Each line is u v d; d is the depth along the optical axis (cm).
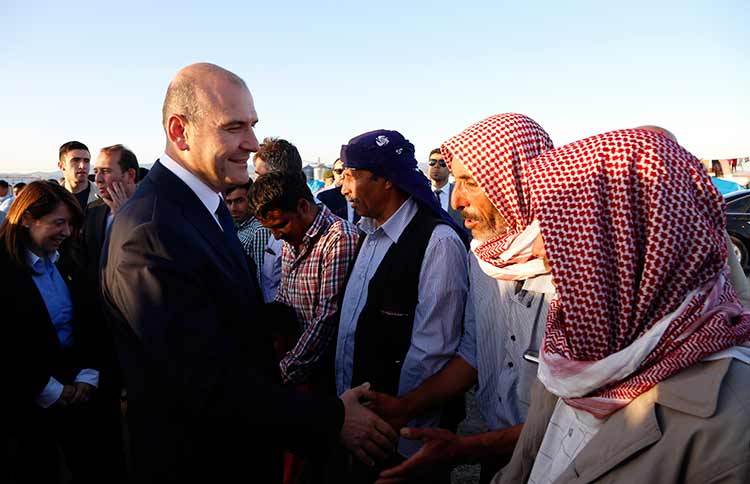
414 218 197
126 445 313
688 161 95
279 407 143
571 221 96
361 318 198
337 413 153
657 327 88
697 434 81
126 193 356
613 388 93
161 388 140
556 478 100
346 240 230
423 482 168
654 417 86
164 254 138
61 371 249
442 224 191
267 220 233
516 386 152
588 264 94
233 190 340
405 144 203
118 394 279
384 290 191
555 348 102
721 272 92
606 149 96
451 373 179
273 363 171
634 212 92
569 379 96
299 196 231
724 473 78
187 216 152
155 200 150
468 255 188
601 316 93
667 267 88
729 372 83
